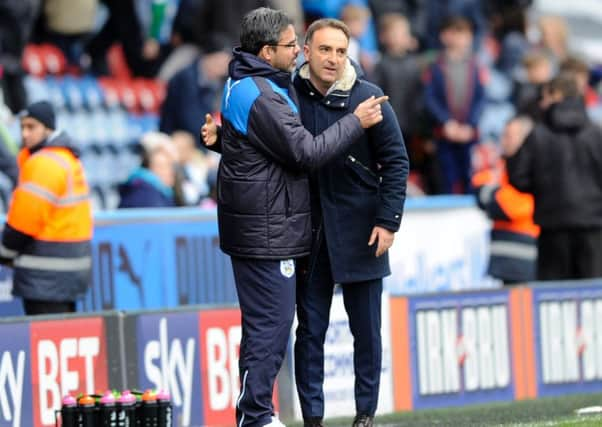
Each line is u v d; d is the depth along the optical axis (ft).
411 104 168.76
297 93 88.17
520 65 197.88
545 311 131.03
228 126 85.05
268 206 84.43
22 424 102.17
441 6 193.57
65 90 164.14
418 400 122.93
